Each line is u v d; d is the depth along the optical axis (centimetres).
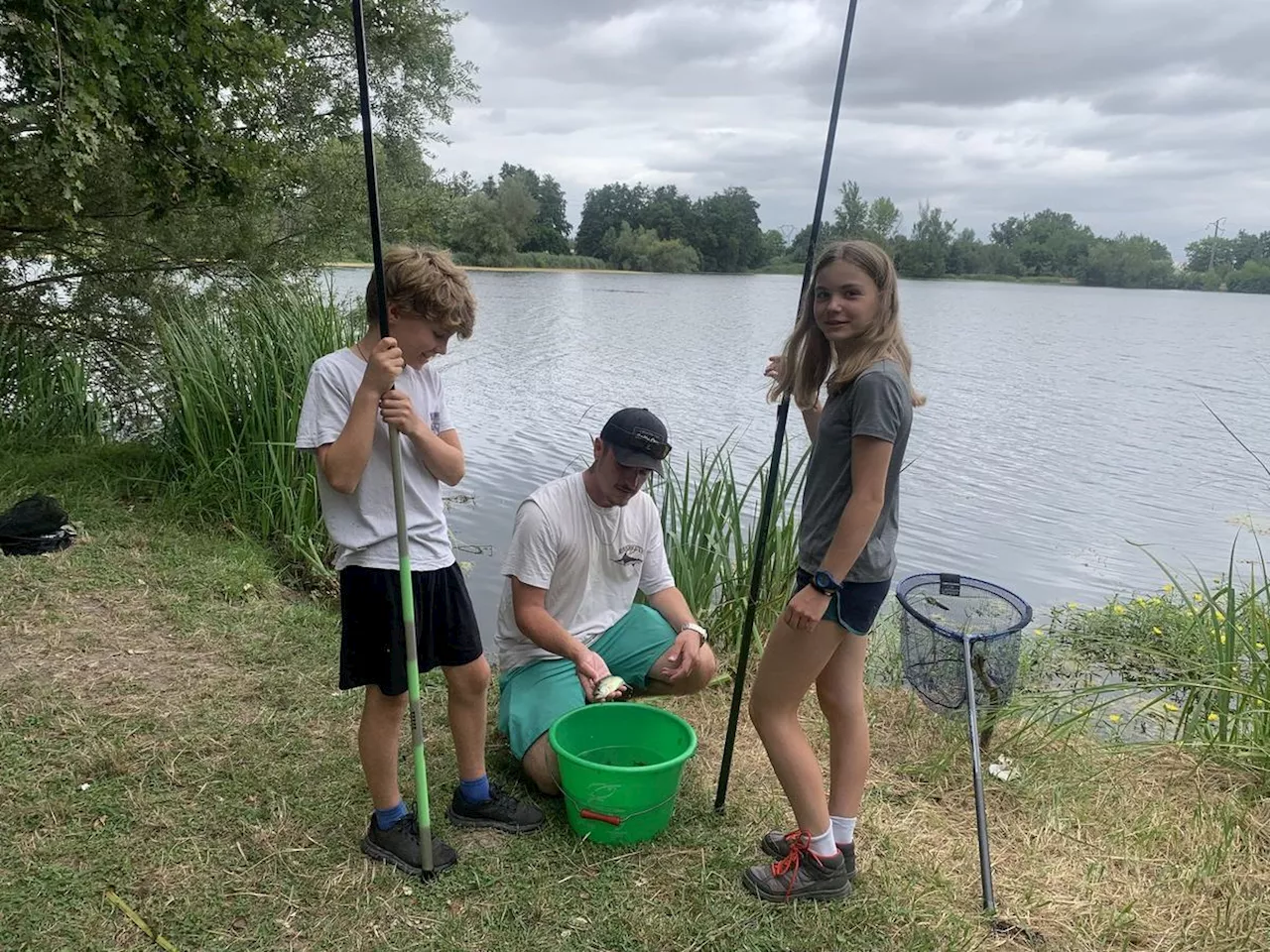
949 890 238
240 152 612
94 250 748
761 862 244
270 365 523
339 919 214
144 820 245
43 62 449
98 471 552
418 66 1000
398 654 219
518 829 251
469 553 608
